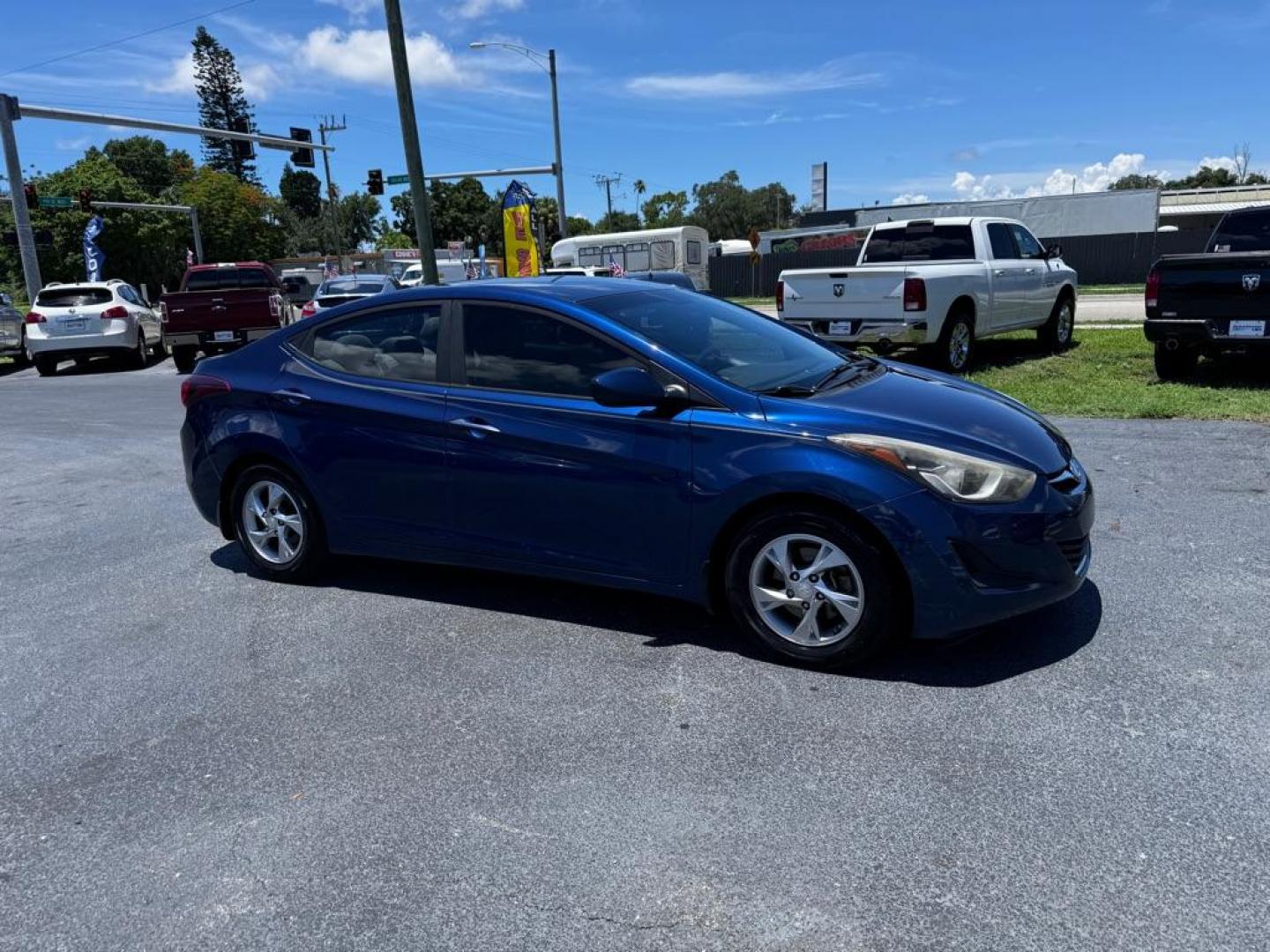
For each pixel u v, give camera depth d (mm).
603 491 4102
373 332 4812
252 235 76562
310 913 2592
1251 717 3318
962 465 3598
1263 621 4070
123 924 2592
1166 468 6621
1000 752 3180
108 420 11531
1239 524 5367
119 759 3438
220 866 2811
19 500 7422
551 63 31953
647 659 4012
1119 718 3354
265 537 5203
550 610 4602
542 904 2578
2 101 21406
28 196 25609
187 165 101062
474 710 3654
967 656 3881
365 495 4773
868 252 12469
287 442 4930
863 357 5055
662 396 3941
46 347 17828
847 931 2424
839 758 3197
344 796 3131
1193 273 9078
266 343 5176
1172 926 2383
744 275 39562
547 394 4281
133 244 63031
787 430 3754
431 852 2824
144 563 5652
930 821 2844
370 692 3850
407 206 93062
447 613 4637
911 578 3582
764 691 3688
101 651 4391
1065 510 3711
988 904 2490
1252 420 7934
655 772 3174
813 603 3777
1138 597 4387
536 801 3045
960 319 10945
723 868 2684
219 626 4621
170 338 17031
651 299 4672
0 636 4625
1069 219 36781
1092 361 12102
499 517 4406
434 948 2439
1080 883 2549
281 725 3623
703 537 3930
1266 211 10016
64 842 2969
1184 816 2801
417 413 4539
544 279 4906
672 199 108000
